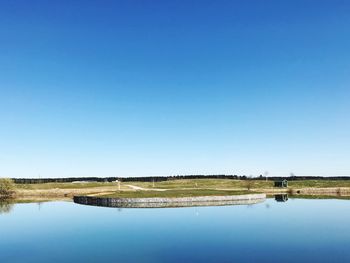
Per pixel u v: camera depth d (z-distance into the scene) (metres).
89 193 112.62
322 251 35.91
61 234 47.53
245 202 84.75
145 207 76.12
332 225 51.44
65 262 33.91
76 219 61.09
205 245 39.28
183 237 43.94
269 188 135.38
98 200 84.62
